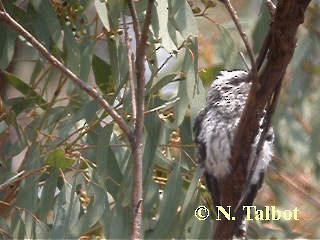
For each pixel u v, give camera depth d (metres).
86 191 10.51
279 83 8.06
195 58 10.13
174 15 9.84
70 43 10.52
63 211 10.13
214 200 9.98
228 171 8.81
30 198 10.23
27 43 11.17
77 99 10.71
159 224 10.36
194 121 10.20
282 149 12.38
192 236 10.50
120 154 10.45
